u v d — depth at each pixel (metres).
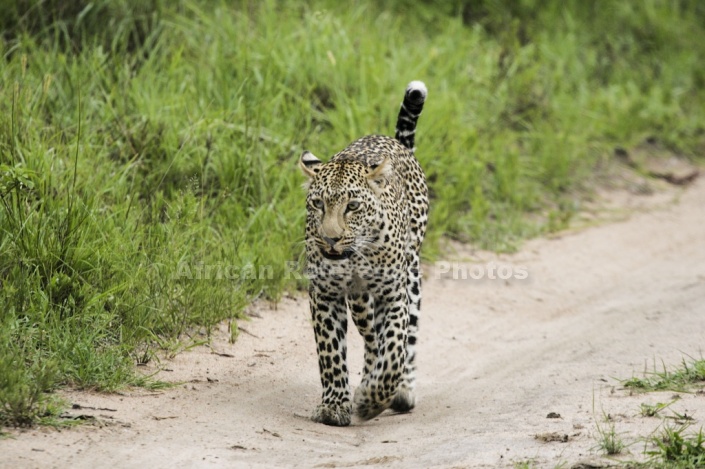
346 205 17.72
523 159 34.97
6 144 22.81
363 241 18.03
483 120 35.16
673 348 21.84
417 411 19.30
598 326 24.41
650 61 45.47
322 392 18.70
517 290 27.16
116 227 22.20
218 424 17.12
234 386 19.36
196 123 26.44
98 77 27.53
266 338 22.08
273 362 20.91
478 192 31.31
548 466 14.88
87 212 21.48
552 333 24.17
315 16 33.44
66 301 19.77
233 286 22.97
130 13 30.59
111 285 20.73
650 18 47.66
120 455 15.14
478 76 37.22
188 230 22.88
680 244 31.88
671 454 15.03
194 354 20.55
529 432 16.75
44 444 15.18
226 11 32.78
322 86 31.62
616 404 17.97
